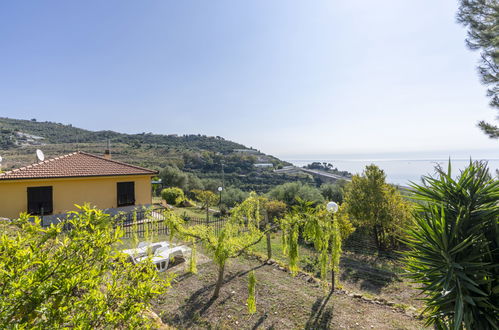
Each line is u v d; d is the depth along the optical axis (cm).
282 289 640
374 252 1230
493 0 968
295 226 530
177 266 765
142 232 1050
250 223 601
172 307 544
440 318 349
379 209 1283
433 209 358
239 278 695
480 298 282
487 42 979
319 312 543
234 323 496
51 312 190
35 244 205
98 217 235
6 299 177
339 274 887
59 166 1238
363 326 498
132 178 1359
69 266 201
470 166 348
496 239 306
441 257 324
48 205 1121
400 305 586
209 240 569
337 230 596
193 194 2906
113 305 230
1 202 1028
